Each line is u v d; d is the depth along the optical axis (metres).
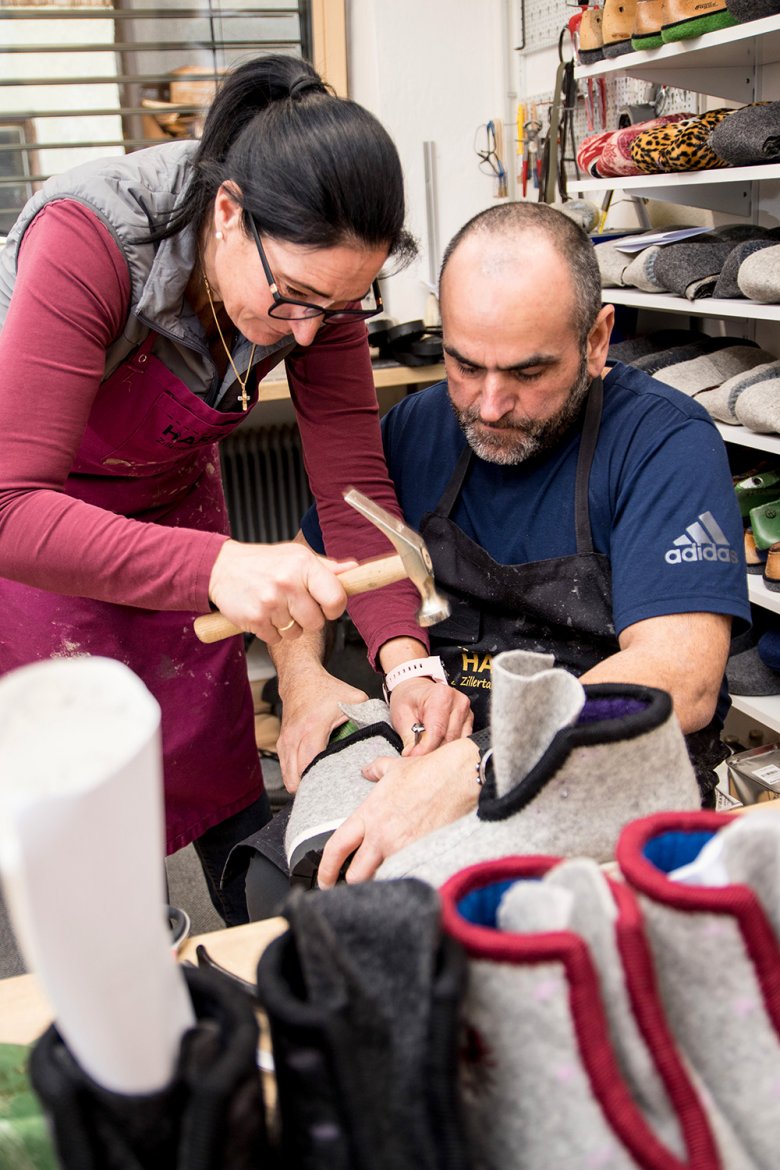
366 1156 0.51
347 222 1.09
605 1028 0.54
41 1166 0.65
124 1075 0.50
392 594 1.47
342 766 1.22
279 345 1.38
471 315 1.20
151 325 1.27
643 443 1.33
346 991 0.53
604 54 2.47
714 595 1.24
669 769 0.80
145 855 0.47
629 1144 0.53
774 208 2.50
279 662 1.54
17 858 0.42
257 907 1.25
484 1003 0.56
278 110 1.12
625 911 0.57
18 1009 0.83
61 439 1.16
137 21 3.29
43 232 1.19
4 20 3.19
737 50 2.28
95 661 0.50
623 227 3.16
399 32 3.50
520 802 0.80
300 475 3.88
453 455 1.49
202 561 1.12
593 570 1.36
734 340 2.55
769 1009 0.57
